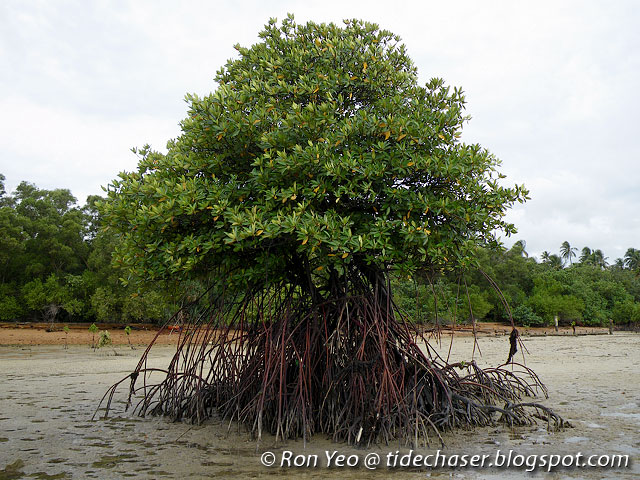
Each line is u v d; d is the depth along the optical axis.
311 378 8.19
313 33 9.93
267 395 7.88
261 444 7.43
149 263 8.48
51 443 7.45
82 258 48.62
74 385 13.68
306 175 7.71
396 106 8.47
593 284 76.12
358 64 9.23
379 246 7.24
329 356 8.18
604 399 10.96
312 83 8.55
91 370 17.19
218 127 7.84
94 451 7.03
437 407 8.33
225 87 8.53
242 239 7.14
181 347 9.75
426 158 7.73
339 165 7.39
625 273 89.00
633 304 69.25
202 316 9.70
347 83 8.86
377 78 9.30
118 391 12.69
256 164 7.70
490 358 21.52
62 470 6.12
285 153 7.48
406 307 33.25
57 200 51.34
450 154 8.04
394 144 8.12
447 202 7.60
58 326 41.22
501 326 58.94
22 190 51.56
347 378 7.96
